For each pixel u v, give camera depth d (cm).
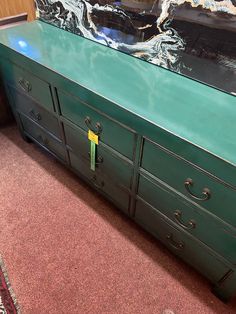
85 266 121
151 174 97
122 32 116
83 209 144
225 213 80
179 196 92
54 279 117
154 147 88
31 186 155
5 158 172
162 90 97
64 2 132
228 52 89
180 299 111
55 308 108
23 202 147
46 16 147
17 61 124
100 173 127
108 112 95
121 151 104
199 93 96
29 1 152
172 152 82
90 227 136
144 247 129
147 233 134
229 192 74
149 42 109
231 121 83
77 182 158
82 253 126
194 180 83
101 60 115
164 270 121
